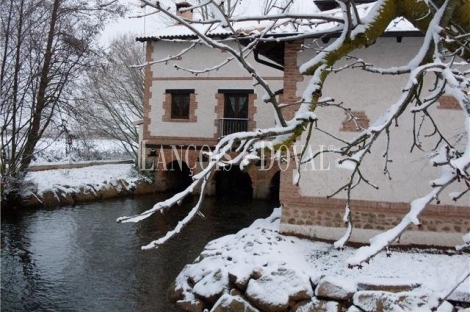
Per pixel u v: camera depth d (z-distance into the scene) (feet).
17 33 49.26
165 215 47.50
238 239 29.45
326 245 28.37
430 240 27.55
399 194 28.14
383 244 8.30
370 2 35.88
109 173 62.13
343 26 14.10
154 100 60.39
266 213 49.49
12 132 48.88
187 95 59.47
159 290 26.86
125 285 27.58
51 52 51.39
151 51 60.08
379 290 21.47
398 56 28.27
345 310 21.44
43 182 52.31
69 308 24.36
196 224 43.62
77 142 59.72
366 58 28.71
